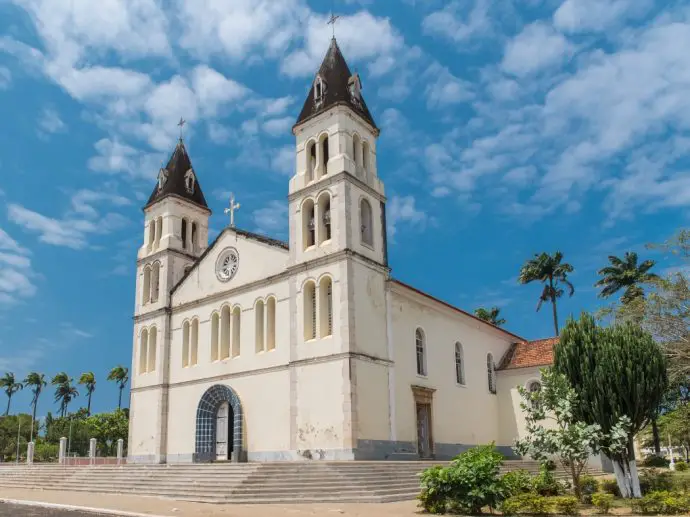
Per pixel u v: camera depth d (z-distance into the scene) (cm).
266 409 3145
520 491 1936
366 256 3084
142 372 3944
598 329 2238
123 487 2508
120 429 7875
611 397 2064
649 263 5525
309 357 2956
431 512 1738
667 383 2212
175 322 3850
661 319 3175
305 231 3203
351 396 2761
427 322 3575
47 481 2994
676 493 1847
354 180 3148
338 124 3212
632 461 2073
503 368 4281
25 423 9006
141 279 4159
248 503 1989
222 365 3450
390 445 2930
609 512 1748
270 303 3316
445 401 3569
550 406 2102
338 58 3453
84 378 10431
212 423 3412
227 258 3650
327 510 1791
